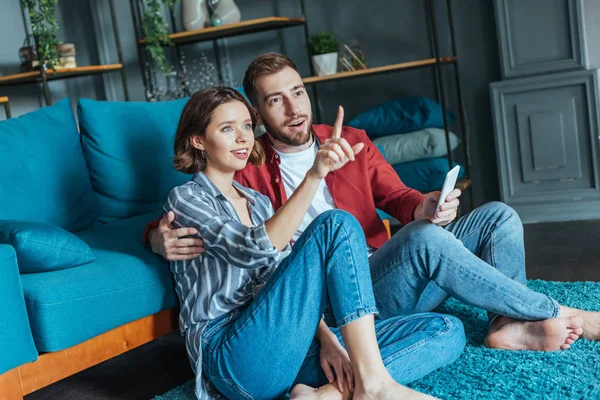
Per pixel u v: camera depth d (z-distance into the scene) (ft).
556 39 11.73
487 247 6.06
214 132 5.49
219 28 12.33
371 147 6.81
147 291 6.11
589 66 11.66
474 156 13.01
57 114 7.63
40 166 7.05
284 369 4.98
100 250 6.39
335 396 4.94
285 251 5.86
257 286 5.46
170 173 8.02
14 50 12.62
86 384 6.74
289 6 13.91
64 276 5.66
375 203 6.71
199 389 5.28
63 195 7.18
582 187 11.80
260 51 14.26
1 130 6.98
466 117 12.94
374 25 13.39
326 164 4.87
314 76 12.97
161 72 14.58
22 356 5.21
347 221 4.92
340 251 4.85
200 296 5.40
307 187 4.96
